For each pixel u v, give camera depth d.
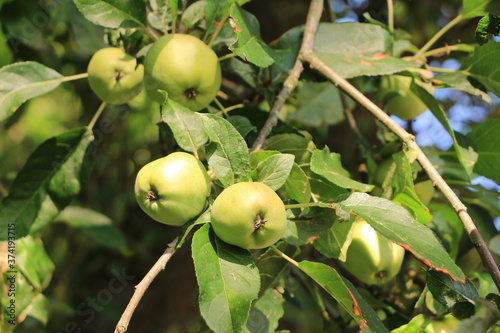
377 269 0.77
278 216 0.65
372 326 0.67
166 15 0.82
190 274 1.22
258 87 0.87
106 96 0.80
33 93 0.80
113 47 0.81
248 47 0.74
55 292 1.17
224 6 0.78
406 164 0.73
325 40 0.85
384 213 0.67
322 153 0.73
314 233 0.70
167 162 0.67
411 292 0.86
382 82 0.92
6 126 1.11
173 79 0.74
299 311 1.05
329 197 0.74
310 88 1.09
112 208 1.28
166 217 0.67
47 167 0.85
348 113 0.95
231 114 0.86
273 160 0.67
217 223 0.64
